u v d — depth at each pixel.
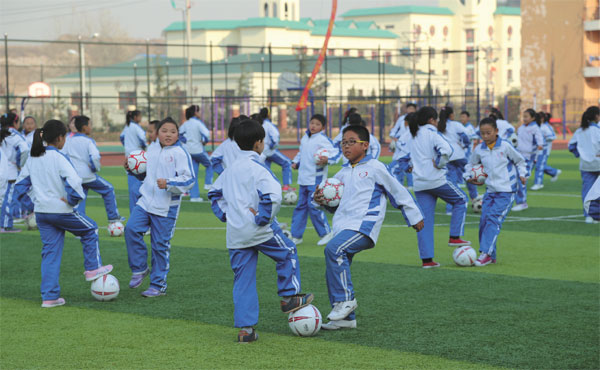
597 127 13.60
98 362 5.85
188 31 48.53
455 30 121.81
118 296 8.30
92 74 80.56
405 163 10.17
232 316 7.30
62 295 8.38
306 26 101.56
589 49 61.38
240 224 6.29
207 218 15.25
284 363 5.74
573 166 28.09
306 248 11.44
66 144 12.91
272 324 6.96
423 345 6.17
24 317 7.38
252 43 99.94
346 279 6.59
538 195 18.78
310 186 11.56
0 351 6.18
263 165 6.28
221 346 6.25
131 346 6.28
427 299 7.86
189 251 11.17
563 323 6.84
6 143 13.26
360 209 6.59
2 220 13.33
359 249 6.65
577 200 17.61
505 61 123.25
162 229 8.20
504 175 9.86
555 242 11.78
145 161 8.52
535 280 8.83
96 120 65.19
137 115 15.40
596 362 5.69
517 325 6.77
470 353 5.93
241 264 6.38
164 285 8.28
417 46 115.88
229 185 6.38
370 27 112.06
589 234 12.58
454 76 120.88
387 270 9.52
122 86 78.50
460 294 8.09
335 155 11.38
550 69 62.56
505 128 17.69
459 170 15.66
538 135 18.53
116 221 13.14
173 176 8.16
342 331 6.65
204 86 76.00
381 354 5.93
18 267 10.09
